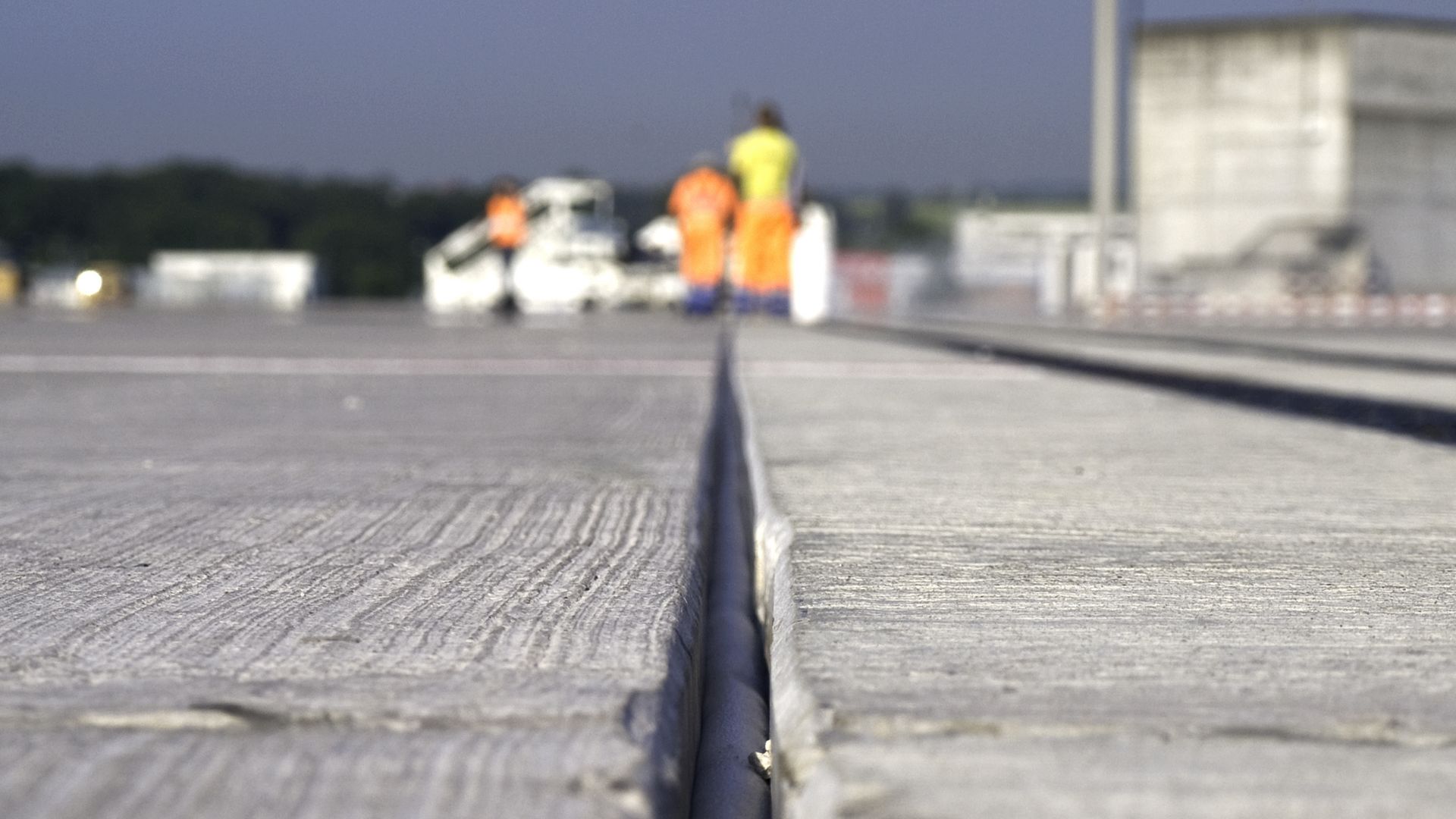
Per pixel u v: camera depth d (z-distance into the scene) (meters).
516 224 24.47
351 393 6.58
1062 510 3.00
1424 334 18.75
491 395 6.47
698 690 1.93
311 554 2.46
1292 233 43.78
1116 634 1.82
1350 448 4.34
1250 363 10.21
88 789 1.21
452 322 18.73
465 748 1.32
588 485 3.40
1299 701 1.48
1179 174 44.88
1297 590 2.15
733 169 21.28
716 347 11.28
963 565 2.32
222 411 5.60
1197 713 1.43
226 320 18.39
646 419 5.31
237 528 2.75
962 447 4.27
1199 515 2.96
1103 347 13.18
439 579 2.21
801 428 4.82
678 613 1.94
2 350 10.16
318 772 1.25
